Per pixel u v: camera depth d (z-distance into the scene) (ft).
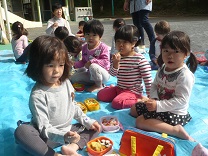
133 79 7.66
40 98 5.01
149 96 6.89
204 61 11.64
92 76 8.98
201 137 5.80
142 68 7.42
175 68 5.98
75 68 9.96
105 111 7.33
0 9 20.62
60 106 5.28
